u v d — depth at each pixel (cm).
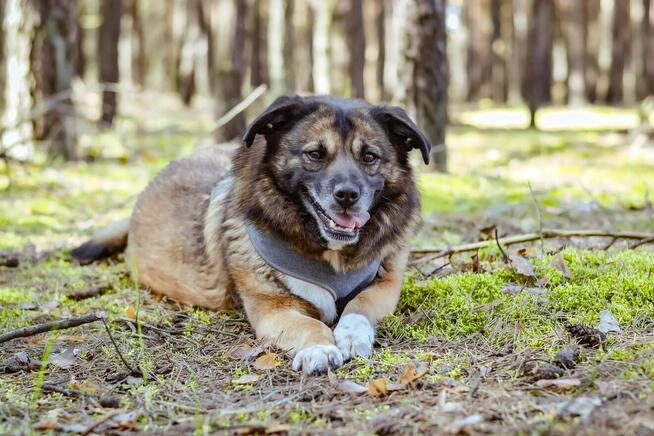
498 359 419
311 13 2266
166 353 456
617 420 324
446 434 326
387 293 498
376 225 492
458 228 768
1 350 462
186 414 368
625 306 472
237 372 423
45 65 1097
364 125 477
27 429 343
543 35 2633
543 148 1452
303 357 425
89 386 404
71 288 591
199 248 552
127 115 1986
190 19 2508
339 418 354
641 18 3180
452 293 513
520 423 332
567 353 404
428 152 480
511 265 538
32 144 1110
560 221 788
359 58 1992
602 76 3161
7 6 1102
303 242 479
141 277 601
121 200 918
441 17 1027
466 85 3253
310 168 468
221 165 616
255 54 2103
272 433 338
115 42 1745
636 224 762
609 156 1322
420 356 426
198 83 2817
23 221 806
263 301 489
